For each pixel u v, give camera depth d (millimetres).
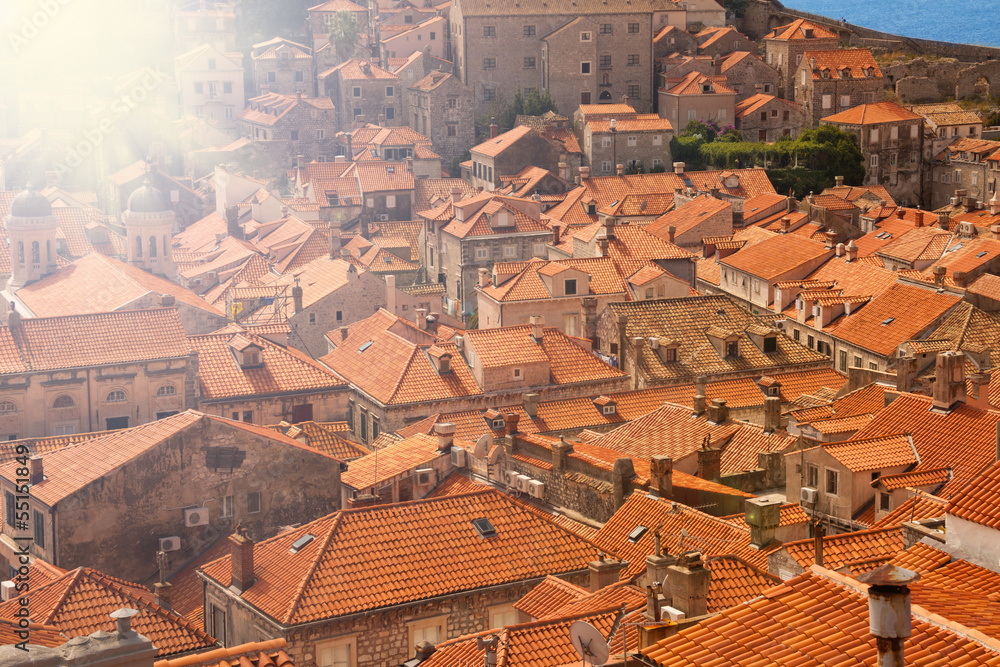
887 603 25922
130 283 126438
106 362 105250
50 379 103812
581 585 62000
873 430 74688
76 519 72125
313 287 150500
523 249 176875
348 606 57688
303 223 194000
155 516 74188
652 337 119625
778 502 59250
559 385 115625
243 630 59969
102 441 77875
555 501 74625
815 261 144750
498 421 101750
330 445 93625
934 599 35094
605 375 117438
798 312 134500
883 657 26016
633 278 143250
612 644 45125
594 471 72438
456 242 175875
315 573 59000
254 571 61094
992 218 170250
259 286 158875
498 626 60562
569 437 96312
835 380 112500
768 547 57844
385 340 122000
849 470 69062
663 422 91250
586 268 146250
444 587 59531
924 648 30234
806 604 32375
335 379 113375
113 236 164125
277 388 110688
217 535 75688
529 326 119562
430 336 127000
